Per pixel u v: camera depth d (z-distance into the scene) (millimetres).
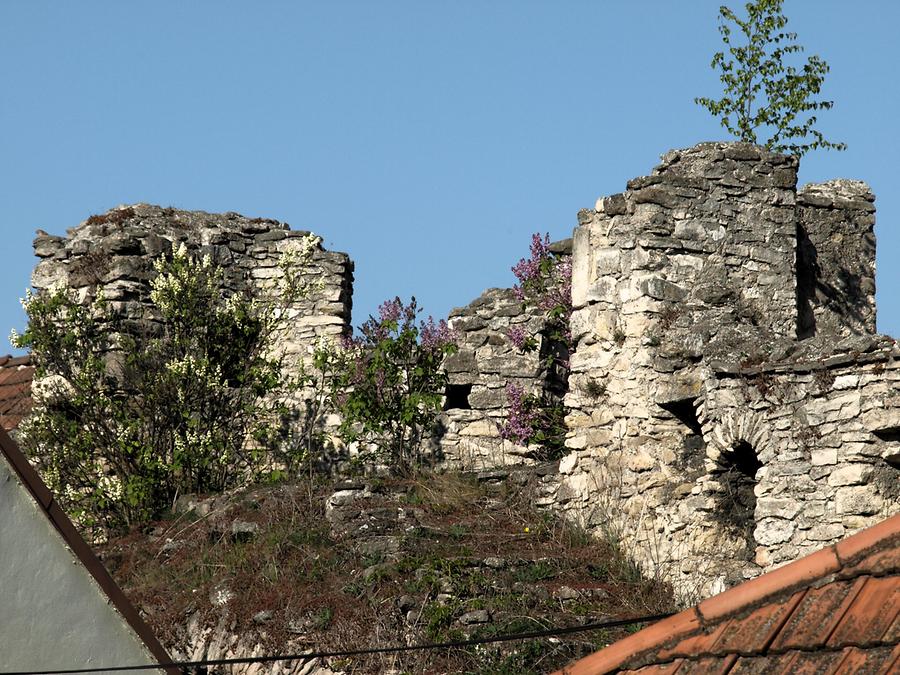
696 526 16719
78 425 19359
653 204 18094
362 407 19797
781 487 15742
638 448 17516
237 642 15617
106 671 10227
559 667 14820
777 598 7859
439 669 14812
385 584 15898
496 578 16062
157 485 19203
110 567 17328
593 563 16797
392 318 20125
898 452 15055
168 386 19594
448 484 18531
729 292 18062
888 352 15188
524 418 19844
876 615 7336
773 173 18516
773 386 16016
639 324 17828
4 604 10008
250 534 17422
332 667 15055
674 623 8148
